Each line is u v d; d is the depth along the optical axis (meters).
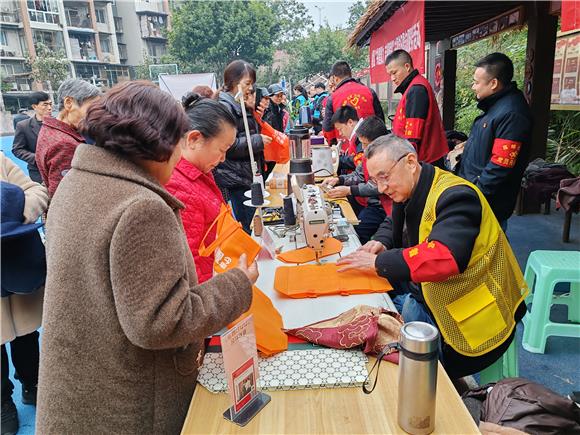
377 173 1.66
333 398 1.05
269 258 1.99
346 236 2.20
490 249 1.57
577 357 2.51
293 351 1.25
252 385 1.03
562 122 6.36
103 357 0.90
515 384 1.41
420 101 3.25
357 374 1.12
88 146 0.92
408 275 1.50
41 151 2.43
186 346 1.04
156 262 0.82
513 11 5.28
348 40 8.22
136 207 0.81
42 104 4.41
